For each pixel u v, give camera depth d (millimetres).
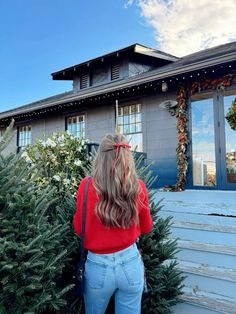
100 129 8055
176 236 3117
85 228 1518
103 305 1562
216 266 2707
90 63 9141
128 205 1448
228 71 5738
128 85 6613
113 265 1482
